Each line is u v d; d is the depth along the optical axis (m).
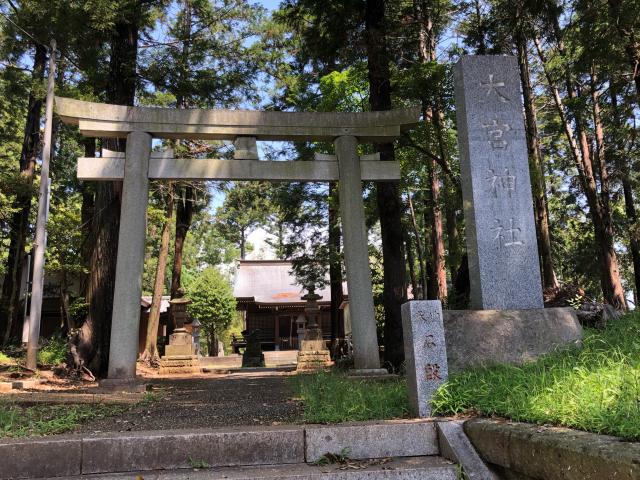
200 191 22.22
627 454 2.30
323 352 17.42
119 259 9.10
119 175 9.45
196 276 43.06
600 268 18.03
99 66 12.84
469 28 16.25
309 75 20.75
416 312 4.46
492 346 5.51
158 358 19.97
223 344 41.84
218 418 5.43
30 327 11.11
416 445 3.88
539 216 16.67
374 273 21.28
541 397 3.54
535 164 14.90
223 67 17.69
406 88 12.04
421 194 21.23
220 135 9.98
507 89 6.98
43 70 17.22
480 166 6.74
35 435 4.17
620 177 18.00
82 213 19.59
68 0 11.56
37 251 11.55
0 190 15.54
